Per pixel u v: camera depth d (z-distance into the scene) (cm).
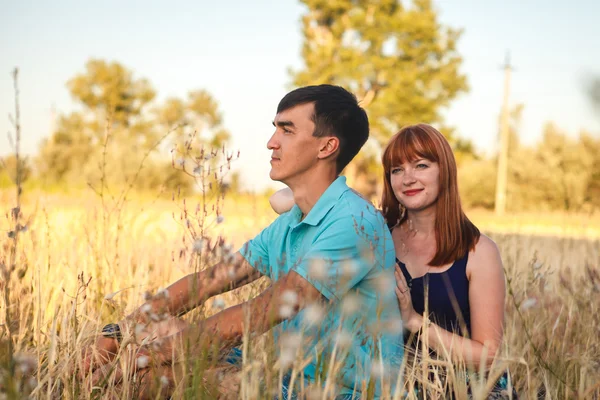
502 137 3306
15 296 288
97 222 448
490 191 3769
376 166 3556
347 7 3650
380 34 3531
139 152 1811
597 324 318
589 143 2862
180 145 254
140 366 224
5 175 422
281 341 214
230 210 498
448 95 3534
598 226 819
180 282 269
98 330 261
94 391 234
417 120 3472
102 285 371
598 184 2728
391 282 258
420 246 306
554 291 402
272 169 274
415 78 3462
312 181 273
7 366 186
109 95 4144
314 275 233
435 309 294
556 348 303
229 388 216
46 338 292
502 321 290
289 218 282
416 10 3578
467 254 294
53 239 416
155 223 529
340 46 3662
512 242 539
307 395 214
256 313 224
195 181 246
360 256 248
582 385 246
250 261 288
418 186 298
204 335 216
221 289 269
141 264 406
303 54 3734
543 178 2841
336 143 270
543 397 275
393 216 323
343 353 220
